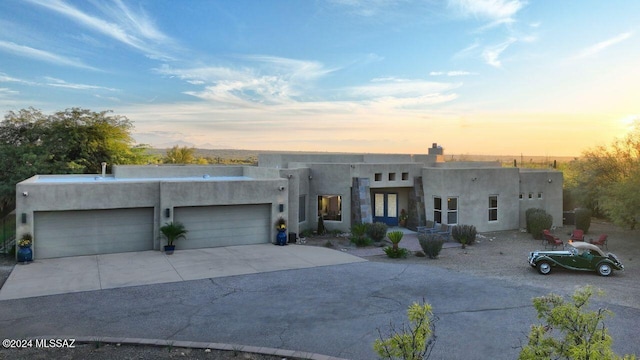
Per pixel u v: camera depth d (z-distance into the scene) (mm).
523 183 26641
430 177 24953
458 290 12828
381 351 6184
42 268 15133
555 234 24734
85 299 11711
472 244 21250
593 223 29859
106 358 7965
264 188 20156
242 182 19672
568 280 14258
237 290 12711
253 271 15016
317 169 24438
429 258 17781
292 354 8242
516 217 25906
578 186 30672
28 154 30703
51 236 16797
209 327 9719
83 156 35188
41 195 16375
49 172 32031
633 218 21484
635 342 9039
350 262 16625
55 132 34250
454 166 32938
